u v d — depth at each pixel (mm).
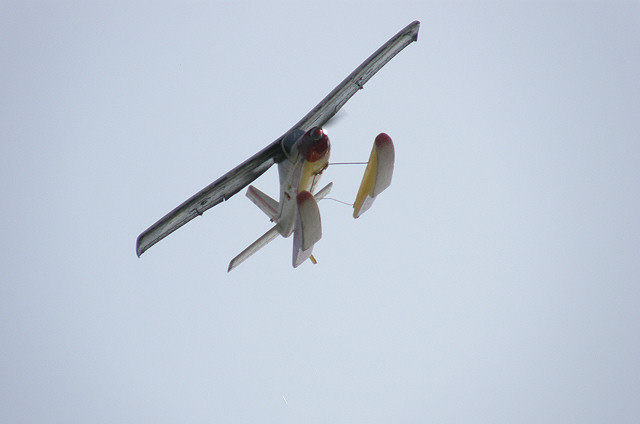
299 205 23062
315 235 23984
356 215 25906
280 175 25625
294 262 25125
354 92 27016
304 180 24625
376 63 26875
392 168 24188
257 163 24609
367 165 24734
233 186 24766
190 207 23750
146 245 23750
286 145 24469
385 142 23531
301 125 25281
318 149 23312
